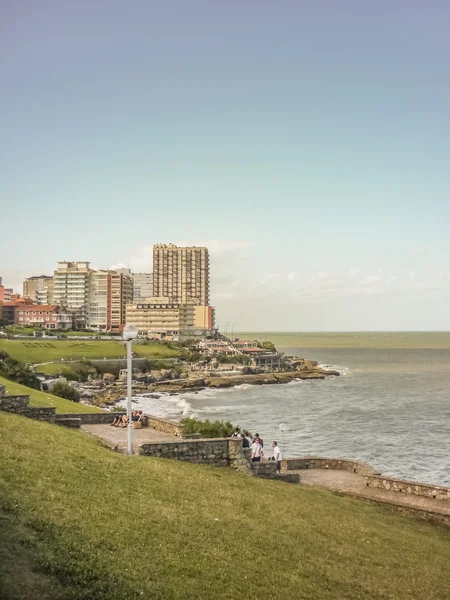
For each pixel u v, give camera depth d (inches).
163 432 1595.7
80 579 569.9
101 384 7219.5
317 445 3659.0
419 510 1216.8
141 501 873.5
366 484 1405.0
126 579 603.2
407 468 3014.3
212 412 5398.6
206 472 1196.5
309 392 7185.0
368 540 980.6
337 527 1013.8
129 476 993.5
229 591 650.2
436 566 928.3
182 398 6712.6
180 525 812.6
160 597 590.2
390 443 3705.7
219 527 851.4
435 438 3878.0
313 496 1224.2
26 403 1524.4
